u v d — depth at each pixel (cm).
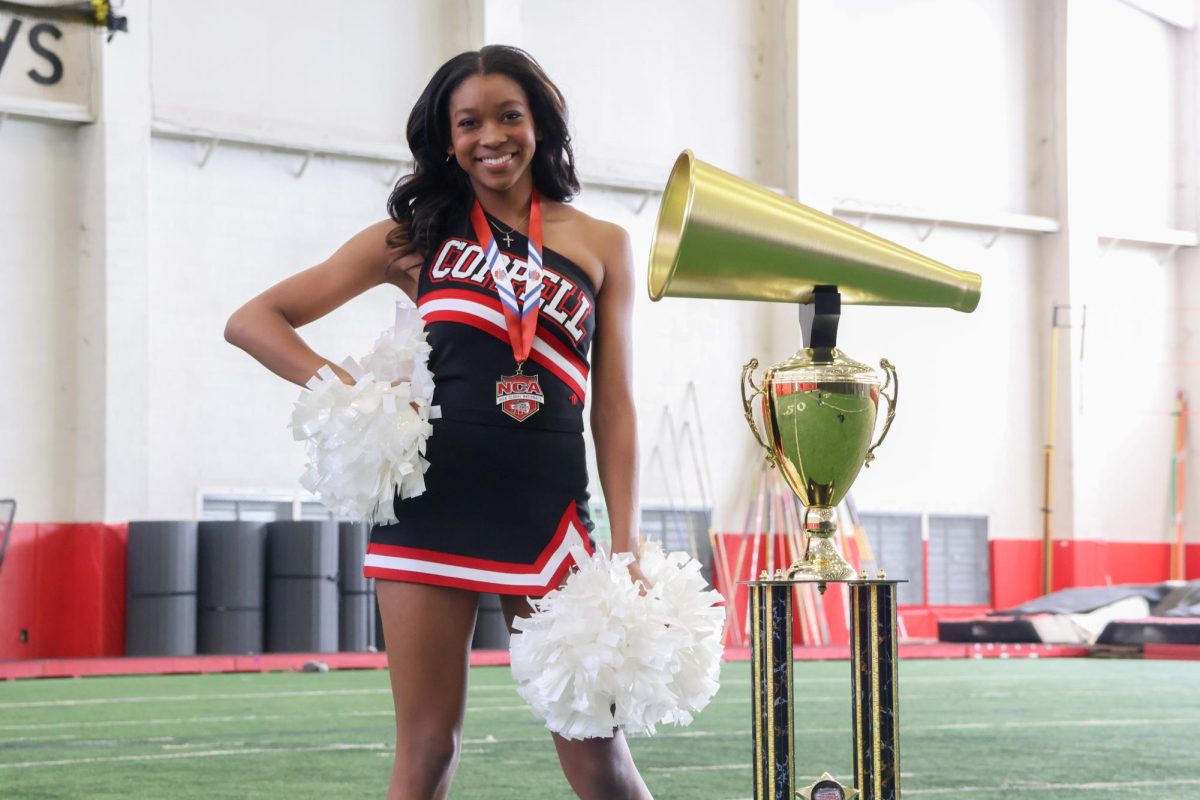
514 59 219
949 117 1533
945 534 1501
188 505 1138
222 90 1162
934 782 423
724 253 191
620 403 223
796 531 1372
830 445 197
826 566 193
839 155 1462
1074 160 1571
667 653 191
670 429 1357
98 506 1090
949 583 1499
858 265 200
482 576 210
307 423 207
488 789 400
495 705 700
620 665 190
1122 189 1634
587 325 221
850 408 197
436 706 213
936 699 763
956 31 1545
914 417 1491
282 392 1182
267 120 1164
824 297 200
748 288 199
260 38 1180
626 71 1361
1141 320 1631
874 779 186
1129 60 1647
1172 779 430
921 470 1491
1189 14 1681
